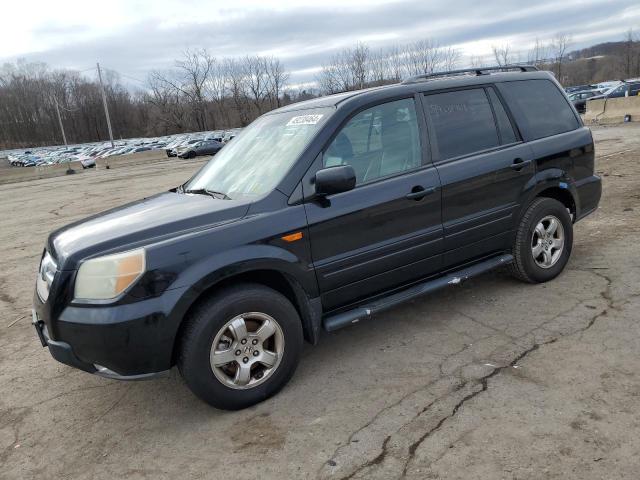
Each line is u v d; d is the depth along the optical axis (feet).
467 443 8.88
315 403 10.61
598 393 9.86
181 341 9.95
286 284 11.40
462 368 11.30
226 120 256.32
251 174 12.15
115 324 9.21
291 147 11.87
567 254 15.78
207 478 8.79
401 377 11.23
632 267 15.96
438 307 14.66
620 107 72.54
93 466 9.46
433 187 12.59
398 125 12.66
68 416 11.22
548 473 8.00
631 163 35.09
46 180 94.02
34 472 9.45
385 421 9.74
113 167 119.65
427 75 13.85
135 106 370.12
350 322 11.68
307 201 11.10
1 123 361.71
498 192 13.85
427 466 8.46
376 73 168.86
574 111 16.33
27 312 18.08
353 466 8.66
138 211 11.90
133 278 9.37
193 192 13.10
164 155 138.10
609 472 7.89
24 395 12.28
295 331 10.98
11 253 28.09
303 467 8.78
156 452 9.65
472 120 13.87
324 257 11.24
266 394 10.77
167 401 11.41
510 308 14.03
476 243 13.71
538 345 11.91
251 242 10.31
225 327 10.12
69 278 9.72
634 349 11.28
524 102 15.10
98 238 10.25
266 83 230.48
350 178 10.57
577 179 15.84
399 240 12.21
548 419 9.26
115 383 12.46
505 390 10.29
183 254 9.71
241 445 9.54
